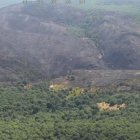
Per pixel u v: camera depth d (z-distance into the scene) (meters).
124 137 196.88
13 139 199.38
